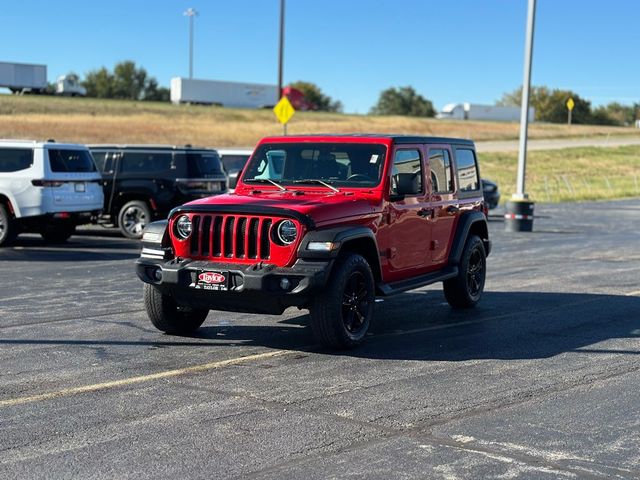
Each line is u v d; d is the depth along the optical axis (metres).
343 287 7.79
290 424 5.75
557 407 6.23
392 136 9.02
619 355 7.97
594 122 140.25
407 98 138.62
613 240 20.03
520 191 22.08
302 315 9.80
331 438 5.48
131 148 18.72
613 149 73.88
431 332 9.00
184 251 7.95
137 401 6.27
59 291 11.46
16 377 6.94
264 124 75.06
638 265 15.12
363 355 7.86
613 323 9.60
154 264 7.96
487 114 103.50
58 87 93.94
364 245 8.38
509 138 81.25
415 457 5.15
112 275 13.02
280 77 46.38
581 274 13.84
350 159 8.80
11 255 15.41
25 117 63.78
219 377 6.98
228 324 9.24
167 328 8.56
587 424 5.83
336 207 7.96
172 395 6.44
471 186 10.64
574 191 44.00
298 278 7.46
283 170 9.00
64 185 16.30
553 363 7.62
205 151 19.03
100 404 6.18
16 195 16.03
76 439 5.41
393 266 8.84
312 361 7.59
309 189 8.72
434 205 9.55
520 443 5.43
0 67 74.12
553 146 74.31
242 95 87.81
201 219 7.86
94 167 17.19
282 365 7.42
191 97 84.50
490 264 15.16
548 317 9.96
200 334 8.73
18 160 16.11
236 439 5.44
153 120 70.19
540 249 17.81
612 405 6.30
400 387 6.73
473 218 10.32
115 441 5.38
